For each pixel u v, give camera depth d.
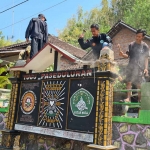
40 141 6.33
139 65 5.59
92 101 5.21
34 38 7.77
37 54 6.50
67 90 5.72
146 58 5.61
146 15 23.67
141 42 5.72
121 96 5.64
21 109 6.65
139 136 4.66
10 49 14.22
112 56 5.27
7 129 6.72
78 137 5.22
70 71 5.75
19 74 6.91
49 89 6.10
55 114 5.80
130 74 5.63
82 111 5.32
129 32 17.02
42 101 6.18
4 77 12.09
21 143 6.73
